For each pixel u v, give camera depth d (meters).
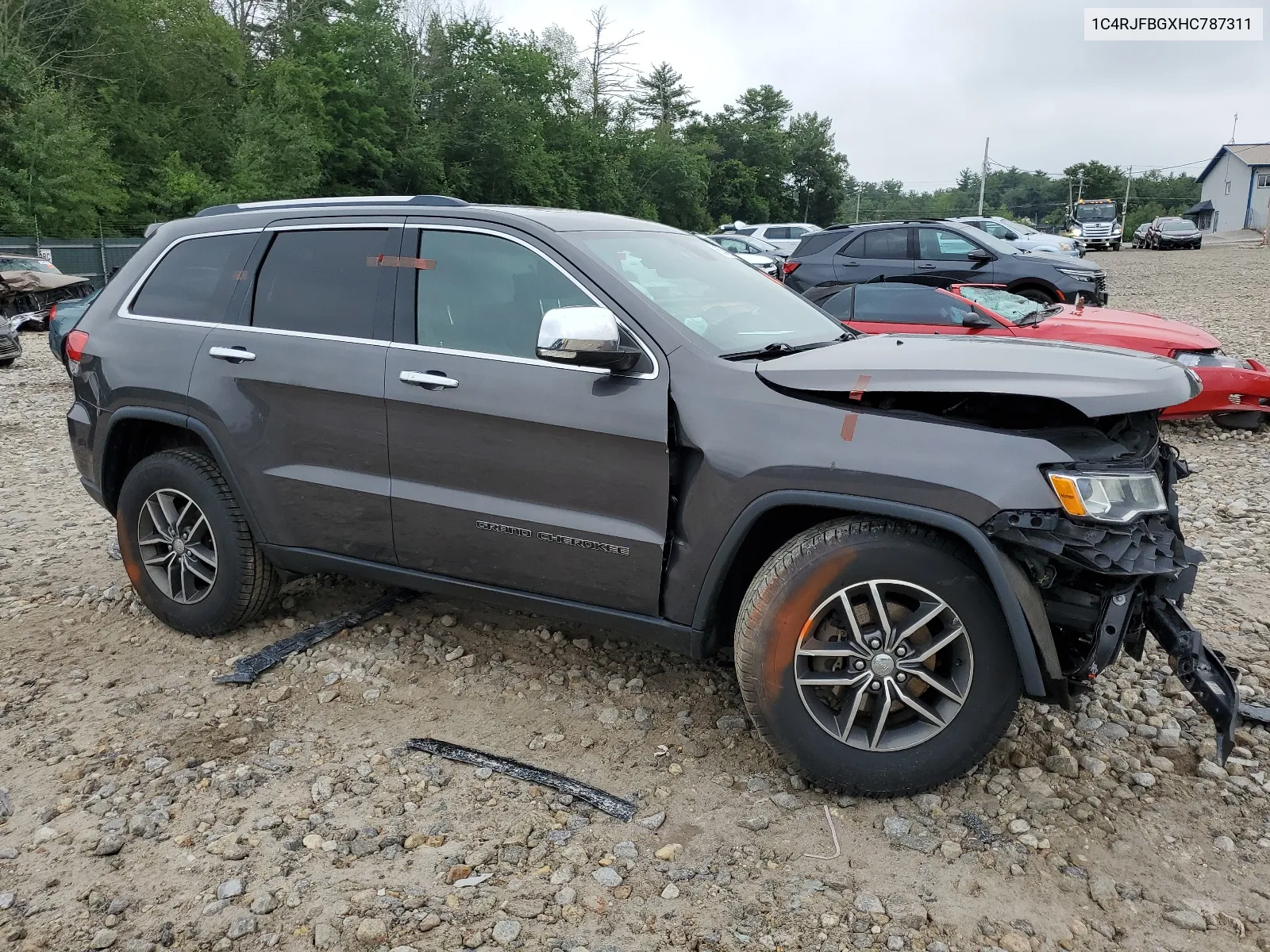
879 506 2.80
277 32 46.47
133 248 30.78
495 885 2.68
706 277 3.77
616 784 3.17
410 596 4.66
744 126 78.81
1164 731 3.43
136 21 36.69
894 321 8.91
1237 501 6.39
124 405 4.16
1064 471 2.65
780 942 2.47
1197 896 2.64
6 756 3.35
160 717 3.59
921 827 2.92
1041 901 2.62
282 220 3.97
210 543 4.20
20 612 4.60
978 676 2.87
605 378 3.19
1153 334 8.32
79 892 2.66
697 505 3.07
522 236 3.47
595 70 61.91
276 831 2.91
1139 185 112.12
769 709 2.99
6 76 29.94
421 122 46.09
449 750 3.34
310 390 3.71
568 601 3.43
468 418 3.40
